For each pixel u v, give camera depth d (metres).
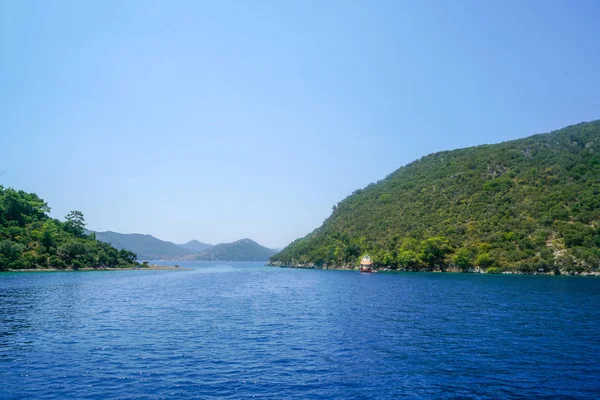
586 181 160.75
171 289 85.94
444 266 164.00
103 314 47.81
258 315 47.12
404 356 28.41
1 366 25.47
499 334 35.88
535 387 22.22
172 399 20.02
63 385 21.97
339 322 42.03
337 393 21.12
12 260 152.00
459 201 190.38
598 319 43.81
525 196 168.75
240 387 21.84
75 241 186.88
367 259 174.50
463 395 21.00
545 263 134.75
